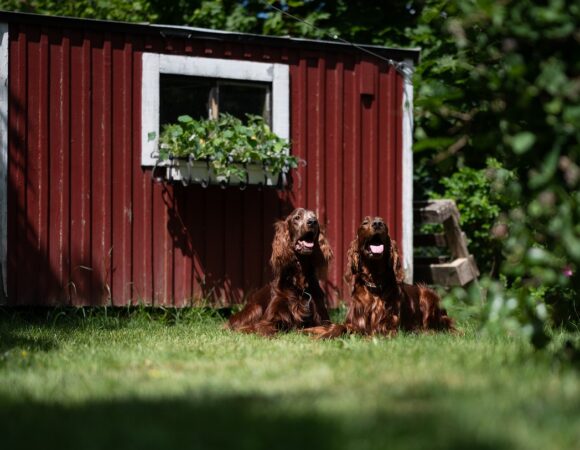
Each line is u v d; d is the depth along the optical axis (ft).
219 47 43.65
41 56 40.45
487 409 16.21
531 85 19.63
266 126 42.70
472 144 20.90
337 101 46.19
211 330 37.37
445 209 47.60
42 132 40.42
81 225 40.96
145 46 42.32
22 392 19.27
